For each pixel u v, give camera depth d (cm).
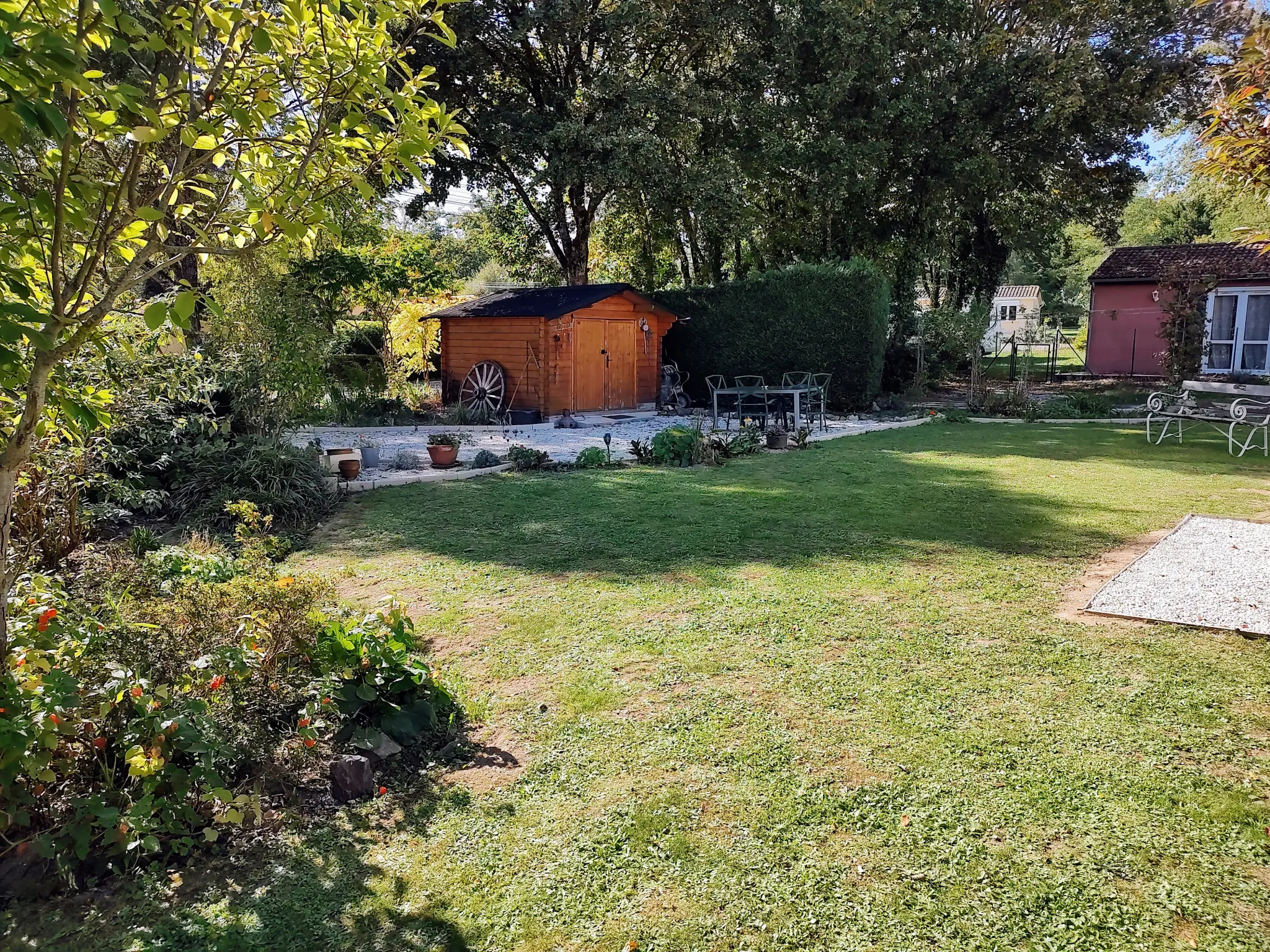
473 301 1945
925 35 1912
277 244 296
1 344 227
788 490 900
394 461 1066
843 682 402
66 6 226
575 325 1777
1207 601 500
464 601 541
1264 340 2131
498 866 275
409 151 286
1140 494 849
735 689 398
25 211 241
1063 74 1828
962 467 1040
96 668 304
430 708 371
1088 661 421
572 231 2445
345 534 736
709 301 1939
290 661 367
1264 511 755
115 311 407
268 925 249
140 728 282
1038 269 4638
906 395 2031
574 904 255
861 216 2098
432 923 249
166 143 283
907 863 269
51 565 536
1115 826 284
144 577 471
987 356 2802
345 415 1594
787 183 2086
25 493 524
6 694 262
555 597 543
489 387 1773
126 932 244
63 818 274
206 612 362
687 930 243
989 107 1973
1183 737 343
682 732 358
